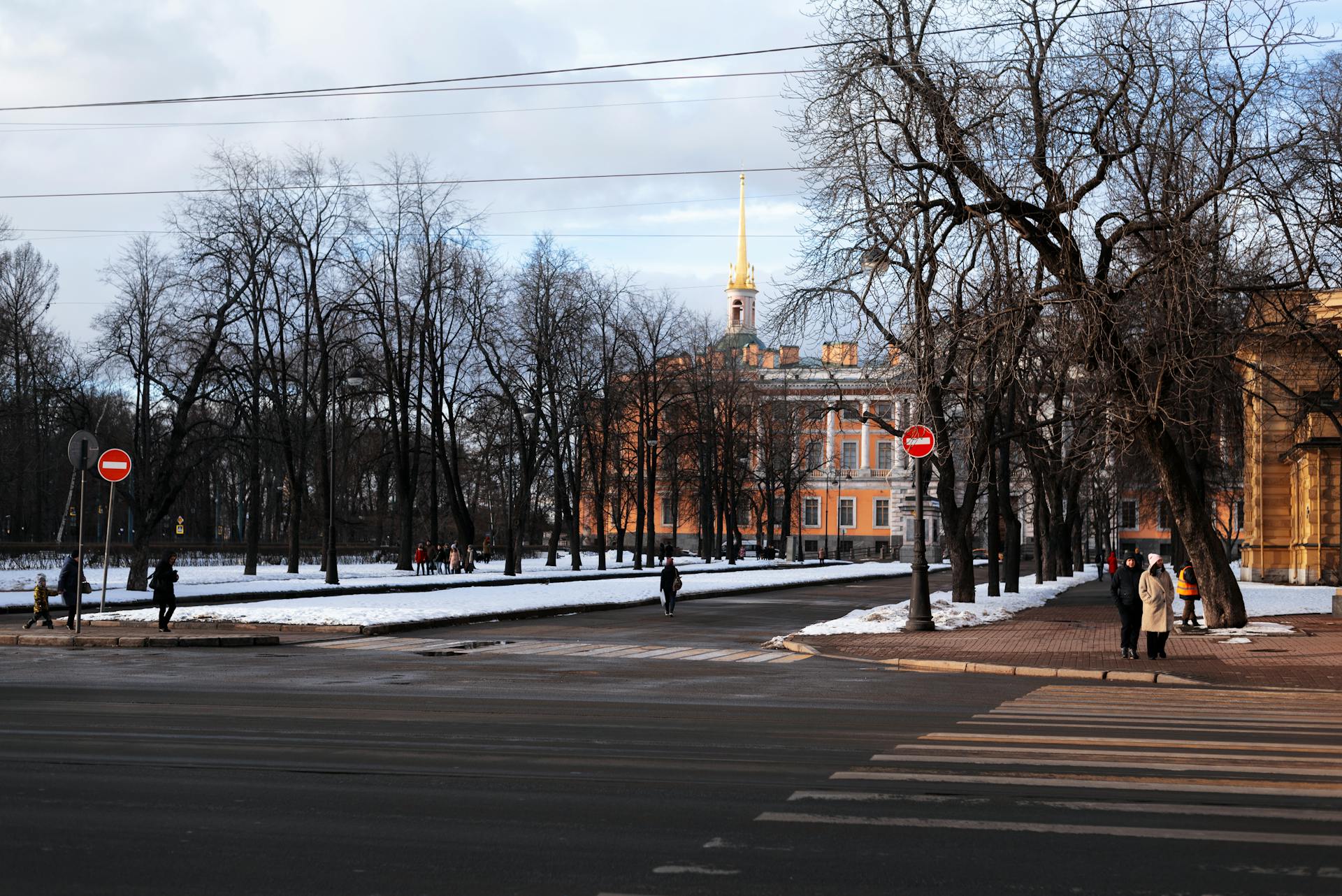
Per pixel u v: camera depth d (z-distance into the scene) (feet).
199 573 184.24
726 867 23.39
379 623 94.73
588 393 220.02
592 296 222.28
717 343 280.10
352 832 26.32
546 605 121.08
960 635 90.33
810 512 422.82
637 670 68.18
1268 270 84.58
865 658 74.69
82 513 87.81
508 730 42.50
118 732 41.22
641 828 26.81
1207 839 25.67
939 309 84.28
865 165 87.76
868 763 35.37
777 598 158.20
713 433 266.16
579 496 230.68
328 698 52.42
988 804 29.27
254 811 28.43
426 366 204.85
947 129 81.00
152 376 149.28
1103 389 82.58
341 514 232.94
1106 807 28.96
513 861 23.86
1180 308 75.51
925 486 109.50
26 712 46.68
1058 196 80.23
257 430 160.86
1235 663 70.64
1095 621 105.91
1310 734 42.16
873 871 23.16
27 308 207.92
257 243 161.89
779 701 52.90
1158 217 80.89
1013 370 84.79
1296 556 165.89
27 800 29.68
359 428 219.82
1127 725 44.70
